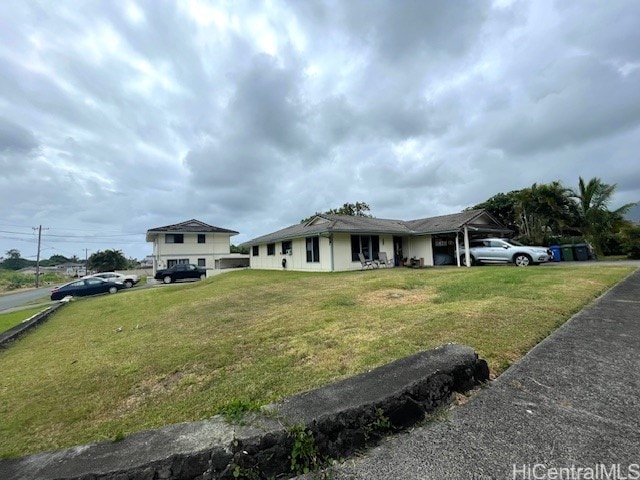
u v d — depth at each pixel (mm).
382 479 1756
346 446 1983
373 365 3361
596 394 2529
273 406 2148
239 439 1814
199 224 35281
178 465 1703
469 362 2742
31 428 3025
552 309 5004
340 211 40250
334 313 6035
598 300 5801
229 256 35000
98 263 56188
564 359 3199
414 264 19266
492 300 5852
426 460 1883
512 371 2986
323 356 3848
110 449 1841
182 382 3672
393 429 2148
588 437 2020
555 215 19891
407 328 4500
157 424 2787
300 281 12602
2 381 4676
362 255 17875
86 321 9648
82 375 4395
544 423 2180
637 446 1922
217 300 9711
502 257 16594
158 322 7629
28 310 15398
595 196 19312
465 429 2152
